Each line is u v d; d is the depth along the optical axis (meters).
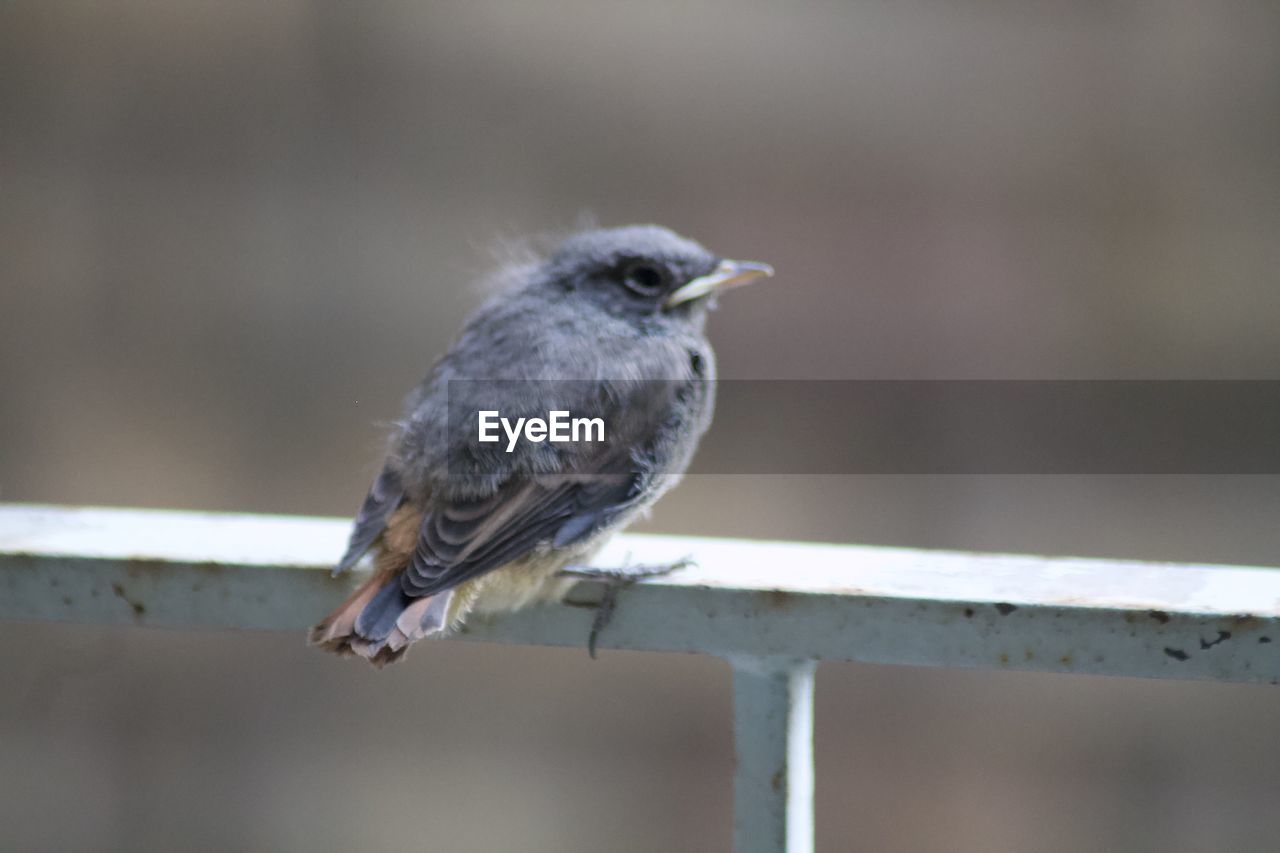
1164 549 10.89
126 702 9.67
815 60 11.62
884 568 4.70
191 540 4.99
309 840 9.71
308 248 11.50
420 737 9.71
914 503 10.92
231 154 11.50
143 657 9.68
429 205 11.55
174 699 9.70
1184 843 9.41
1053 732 9.48
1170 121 11.49
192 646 9.71
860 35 11.60
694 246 6.33
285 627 4.71
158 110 11.46
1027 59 11.56
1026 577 4.57
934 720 9.48
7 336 11.29
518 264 6.58
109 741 9.66
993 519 10.91
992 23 11.55
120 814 9.68
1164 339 11.41
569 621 4.79
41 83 11.39
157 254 11.45
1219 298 11.41
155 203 11.48
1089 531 10.84
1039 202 11.55
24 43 11.38
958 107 11.57
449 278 11.48
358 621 4.66
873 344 11.44
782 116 11.62
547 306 6.11
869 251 11.55
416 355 11.47
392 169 11.54
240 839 9.71
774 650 4.42
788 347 11.39
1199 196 11.47
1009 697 9.51
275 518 5.44
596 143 11.62
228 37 11.48
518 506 5.22
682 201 11.64
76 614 4.74
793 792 4.41
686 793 9.56
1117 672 4.18
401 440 5.48
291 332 11.45
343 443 11.41
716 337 11.38
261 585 4.70
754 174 11.63
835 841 9.46
